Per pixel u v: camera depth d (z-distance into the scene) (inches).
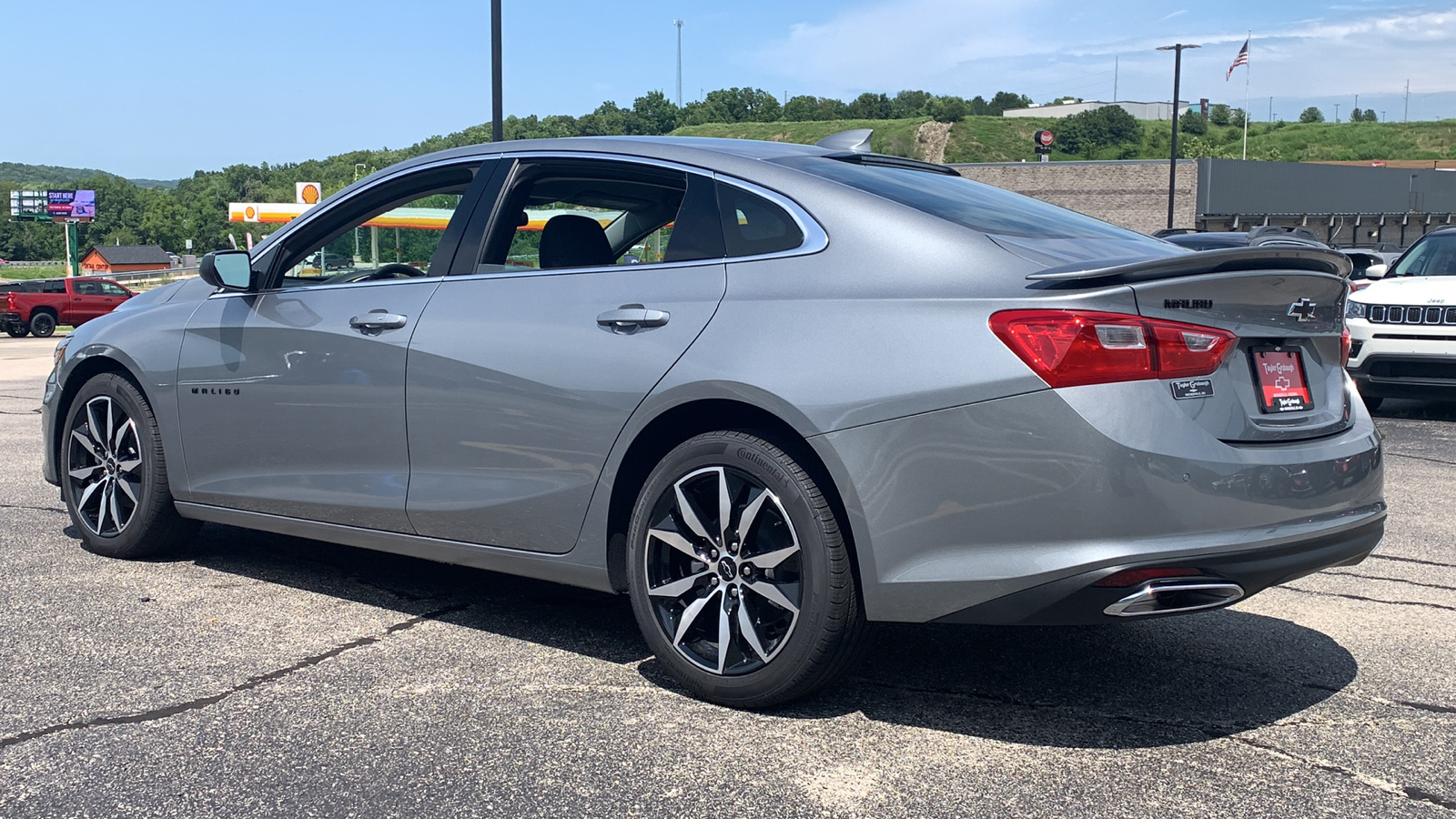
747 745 111.3
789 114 6584.6
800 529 114.0
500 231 144.3
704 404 120.9
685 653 123.2
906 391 108.5
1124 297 104.6
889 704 122.7
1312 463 111.5
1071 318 104.0
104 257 5270.7
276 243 165.8
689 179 132.3
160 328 173.8
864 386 110.4
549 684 127.7
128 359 175.6
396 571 177.5
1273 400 113.7
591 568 130.2
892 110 6565.0
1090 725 117.4
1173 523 103.0
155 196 7475.4
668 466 123.0
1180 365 105.4
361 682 128.0
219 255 159.0
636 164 137.1
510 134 3814.0
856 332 112.8
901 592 109.8
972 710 121.3
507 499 135.0
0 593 161.8
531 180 145.3
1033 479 104.1
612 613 156.2
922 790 101.7
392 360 145.2
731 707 121.0
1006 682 130.3
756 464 116.3
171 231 6540.4
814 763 107.4
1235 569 105.3
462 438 138.9
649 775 104.3
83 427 184.1
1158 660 138.9
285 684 126.9
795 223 122.9
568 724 116.1
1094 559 102.5
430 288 145.9
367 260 157.5
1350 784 103.8
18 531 201.9
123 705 120.2
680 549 122.6
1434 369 361.7
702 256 127.2
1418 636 148.9
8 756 107.5
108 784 101.9
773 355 115.5
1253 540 106.0
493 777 103.7
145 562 180.7
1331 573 182.2
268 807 97.6
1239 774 105.7
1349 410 123.6
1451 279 375.2
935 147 5132.9
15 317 1203.9
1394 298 368.8
